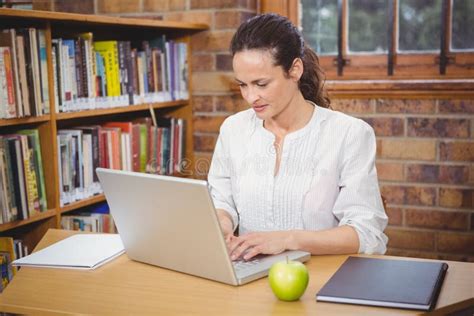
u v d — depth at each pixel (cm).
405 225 332
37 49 259
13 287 161
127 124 319
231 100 354
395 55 338
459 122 317
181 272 166
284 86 185
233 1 344
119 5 365
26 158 258
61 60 274
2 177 246
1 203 246
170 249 164
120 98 312
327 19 349
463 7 325
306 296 147
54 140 270
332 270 164
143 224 165
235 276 154
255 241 171
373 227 184
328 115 201
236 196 208
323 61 352
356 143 195
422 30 332
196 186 145
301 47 190
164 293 153
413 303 136
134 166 323
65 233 206
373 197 191
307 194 197
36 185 265
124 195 164
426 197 327
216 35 351
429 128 322
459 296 144
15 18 257
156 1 359
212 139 361
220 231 149
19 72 250
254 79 181
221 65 353
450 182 322
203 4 351
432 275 153
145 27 341
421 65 333
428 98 319
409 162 328
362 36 343
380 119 329
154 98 336
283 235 174
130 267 172
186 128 363
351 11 344
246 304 144
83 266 171
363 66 344
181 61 354
